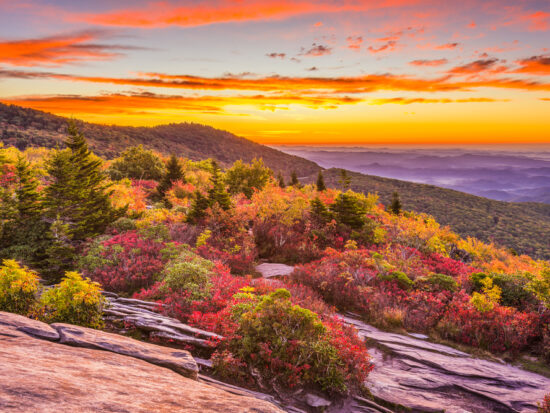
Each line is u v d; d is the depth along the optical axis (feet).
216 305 32.86
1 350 9.08
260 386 20.80
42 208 52.11
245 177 129.08
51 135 502.38
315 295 41.60
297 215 76.02
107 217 59.16
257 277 51.34
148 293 37.11
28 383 6.53
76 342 13.06
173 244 50.16
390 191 604.90
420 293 42.98
